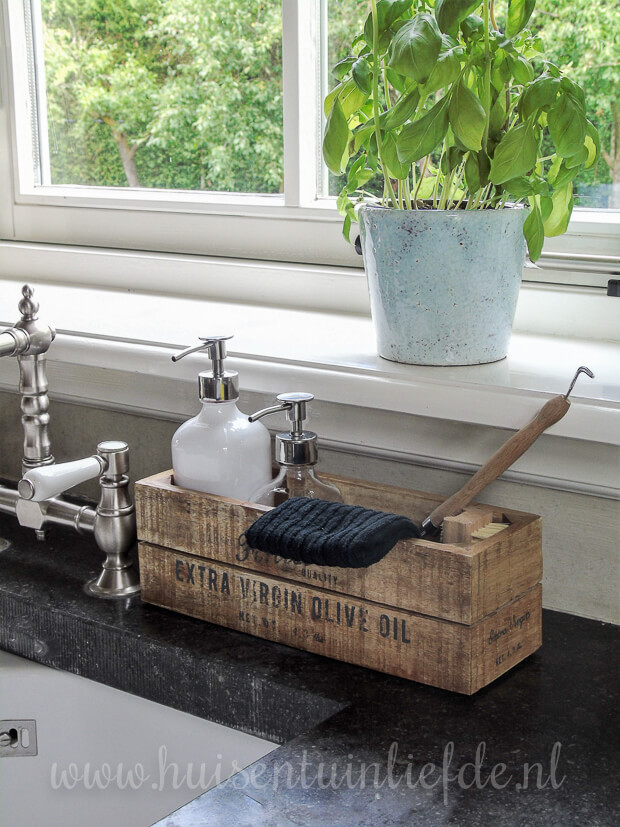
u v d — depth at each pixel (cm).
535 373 82
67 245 133
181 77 122
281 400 80
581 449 79
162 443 105
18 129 132
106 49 127
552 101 72
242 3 115
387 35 78
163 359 96
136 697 83
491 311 82
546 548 84
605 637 81
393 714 70
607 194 95
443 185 83
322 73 112
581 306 96
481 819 59
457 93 72
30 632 89
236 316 108
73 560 99
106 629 83
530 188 76
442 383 81
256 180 119
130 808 86
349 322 104
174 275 121
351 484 84
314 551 70
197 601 83
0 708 90
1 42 130
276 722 74
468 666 70
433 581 70
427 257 79
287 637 79
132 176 129
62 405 113
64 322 105
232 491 83
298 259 115
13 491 103
